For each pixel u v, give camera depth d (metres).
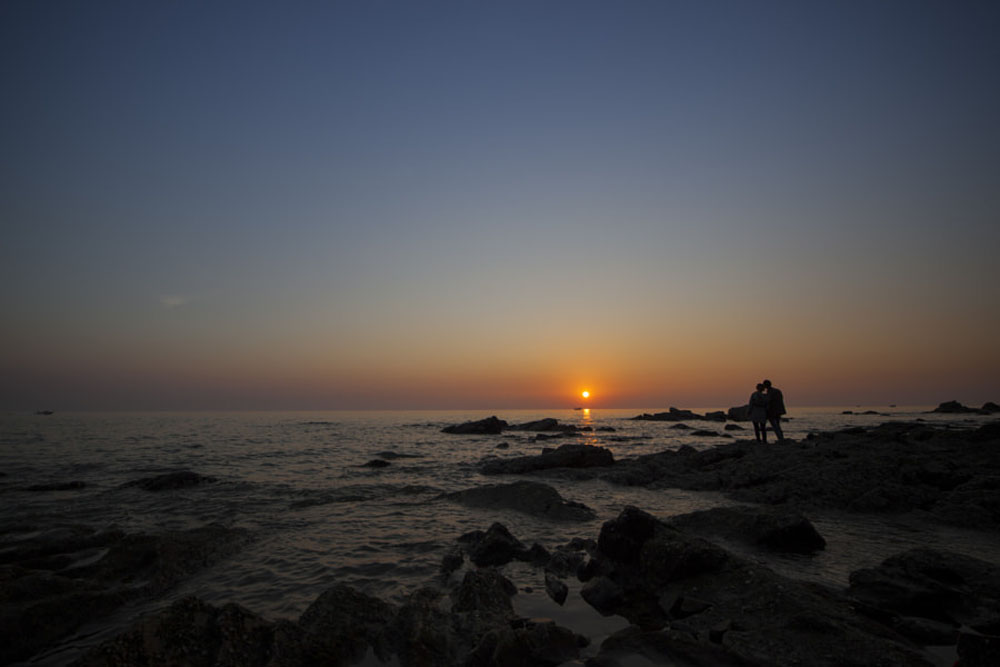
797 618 5.04
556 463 19.36
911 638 5.11
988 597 5.91
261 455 25.19
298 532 10.11
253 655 4.75
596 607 6.23
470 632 5.21
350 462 22.31
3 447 29.56
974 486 11.95
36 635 5.66
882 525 10.27
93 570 7.59
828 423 53.09
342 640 5.04
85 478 17.75
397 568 7.90
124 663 4.35
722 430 44.69
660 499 13.65
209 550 8.48
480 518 11.31
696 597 6.03
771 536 8.55
